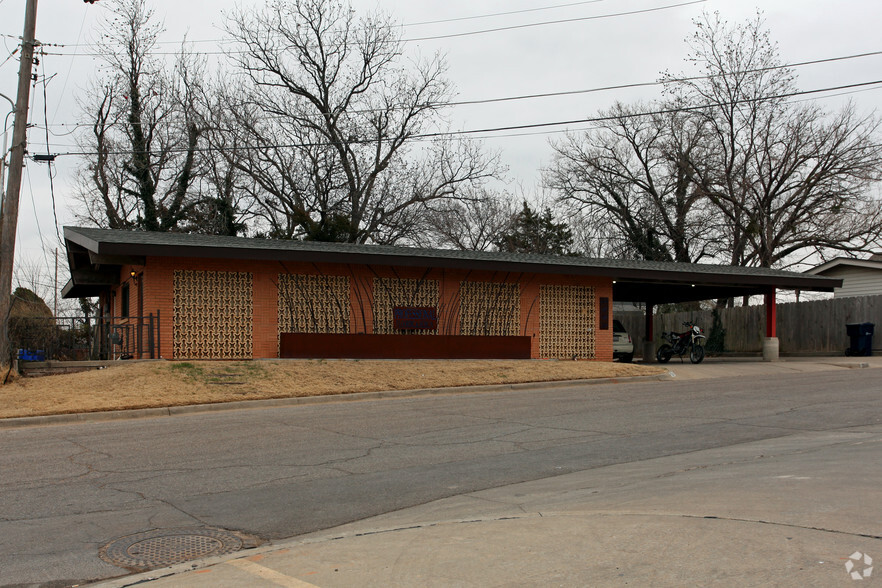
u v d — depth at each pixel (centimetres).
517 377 1920
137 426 1255
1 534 654
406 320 2178
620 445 1048
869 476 766
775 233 3953
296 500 767
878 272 3062
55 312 3266
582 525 617
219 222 3831
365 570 525
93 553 603
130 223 3872
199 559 582
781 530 569
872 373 2023
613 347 2672
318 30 3966
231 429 1205
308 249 1959
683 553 523
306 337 1994
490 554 548
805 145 3725
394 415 1359
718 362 2645
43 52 1725
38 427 1263
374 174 4122
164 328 1917
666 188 4338
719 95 3766
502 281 2325
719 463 900
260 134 3928
